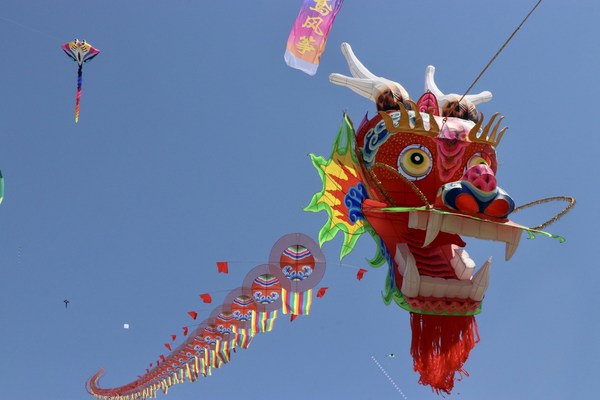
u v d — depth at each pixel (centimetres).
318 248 1330
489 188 1137
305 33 1146
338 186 1286
